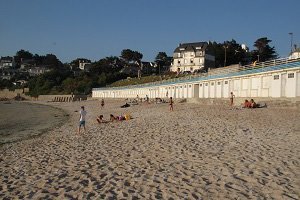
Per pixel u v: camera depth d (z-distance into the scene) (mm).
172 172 11328
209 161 12492
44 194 9797
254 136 17344
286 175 10258
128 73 166625
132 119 32812
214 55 137125
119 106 66562
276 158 12320
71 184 10688
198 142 16469
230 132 19016
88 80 159375
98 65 172875
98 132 24141
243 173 10680
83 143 19297
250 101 36000
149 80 118375
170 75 116062
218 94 49375
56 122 45281
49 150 18031
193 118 27672
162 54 181500
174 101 60938
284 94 34094
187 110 36875
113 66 177750
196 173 11039
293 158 12219
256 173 10602
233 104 41062
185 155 13758
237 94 43625
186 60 138625
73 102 119375
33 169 13422
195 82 58562
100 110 60938
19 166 14250
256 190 9109
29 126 41344
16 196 9836
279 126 20609
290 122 22312
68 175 11914
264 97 37031
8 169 13773
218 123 23250
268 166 11305
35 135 29969
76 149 17359
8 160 16172
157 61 180000
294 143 15055
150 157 13812
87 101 119062
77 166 13227
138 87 97750
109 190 9797
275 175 10281
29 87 179750
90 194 9531
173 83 70812
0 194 10133
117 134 21672
